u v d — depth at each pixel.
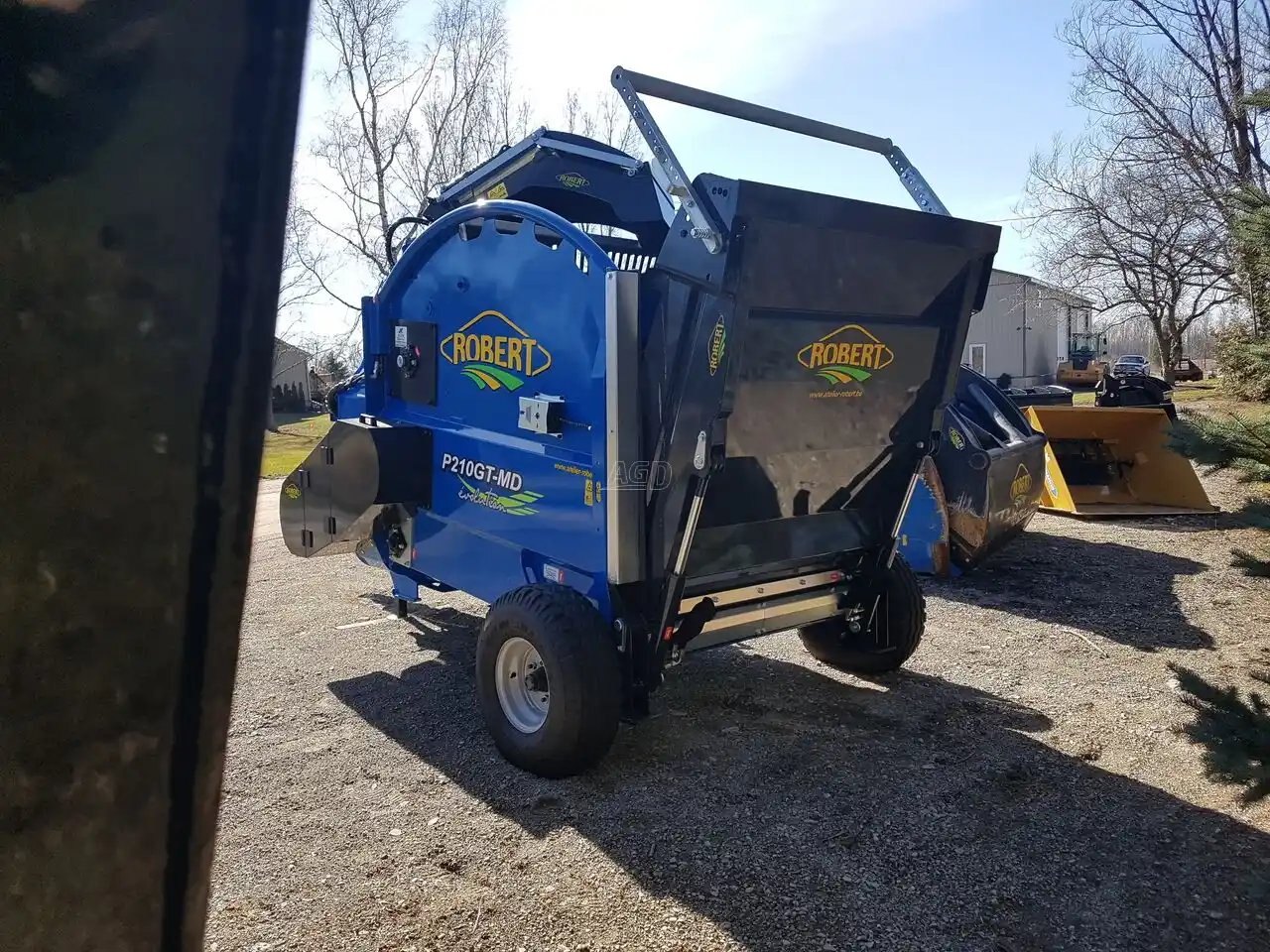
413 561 5.32
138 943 0.77
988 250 4.27
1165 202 20.81
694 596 4.23
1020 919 3.00
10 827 0.71
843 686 5.14
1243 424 3.01
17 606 0.68
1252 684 5.03
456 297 4.81
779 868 3.30
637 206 5.92
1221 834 3.52
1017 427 8.59
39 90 0.64
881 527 4.89
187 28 0.67
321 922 2.98
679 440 3.72
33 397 0.67
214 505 0.72
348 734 4.53
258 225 0.69
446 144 24.45
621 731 4.54
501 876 3.25
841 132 4.60
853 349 4.09
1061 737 4.44
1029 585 7.21
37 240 0.66
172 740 0.75
